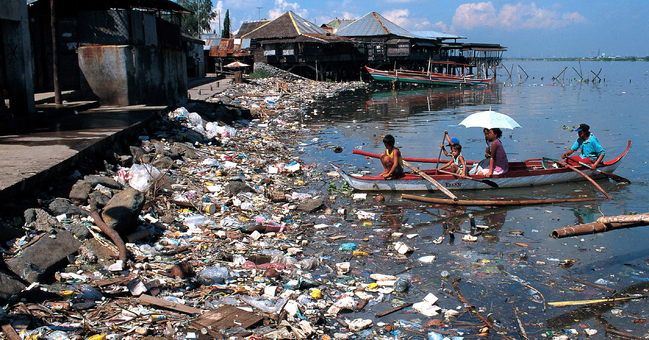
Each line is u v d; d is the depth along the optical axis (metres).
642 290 5.94
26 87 10.23
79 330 4.11
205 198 8.38
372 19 60.31
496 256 7.00
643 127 18.41
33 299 4.39
